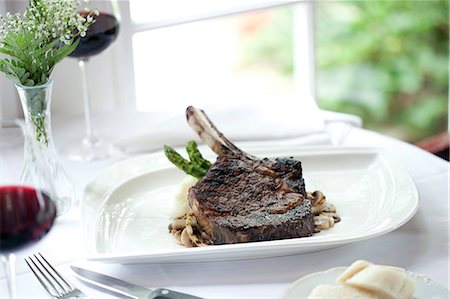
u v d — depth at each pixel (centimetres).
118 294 91
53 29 108
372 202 107
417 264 95
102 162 126
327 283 87
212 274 95
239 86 333
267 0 168
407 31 302
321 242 93
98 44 124
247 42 330
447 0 296
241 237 95
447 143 221
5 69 103
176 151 117
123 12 153
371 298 82
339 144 127
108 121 143
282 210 98
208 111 134
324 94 315
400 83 308
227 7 164
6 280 93
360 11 303
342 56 309
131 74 158
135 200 111
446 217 105
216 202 99
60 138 136
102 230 103
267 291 92
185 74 312
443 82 305
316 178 115
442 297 85
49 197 87
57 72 149
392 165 113
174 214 106
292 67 334
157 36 294
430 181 115
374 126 314
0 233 83
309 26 179
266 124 129
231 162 104
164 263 97
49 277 94
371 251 98
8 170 99
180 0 162
